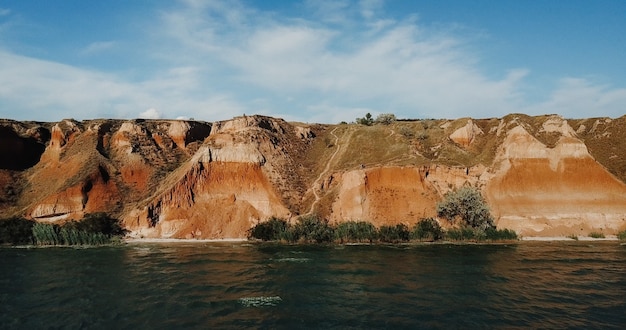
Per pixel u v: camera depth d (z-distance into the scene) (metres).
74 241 76.25
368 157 97.06
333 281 44.16
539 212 81.81
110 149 108.94
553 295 38.31
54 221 89.69
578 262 53.38
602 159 97.50
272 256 59.94
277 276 46.59
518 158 88.50
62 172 101.81
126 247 72.06
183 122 120.44
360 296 38.47
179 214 86.19
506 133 95.31
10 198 97.69
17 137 111.25
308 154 109.19
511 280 43.88
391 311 34.09
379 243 74.06
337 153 103.56
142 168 104.12
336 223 81.94
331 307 35.28
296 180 96.12
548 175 86.44
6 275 47.91
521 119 100.38
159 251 66.31
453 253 61.34
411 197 83.12
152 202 87.25
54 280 45.28
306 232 76.25
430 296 38.25
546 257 57.28
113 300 37.56
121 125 116.12
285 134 112.19
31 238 77.25
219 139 99.44
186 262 55.31
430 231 75.31
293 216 85.94
